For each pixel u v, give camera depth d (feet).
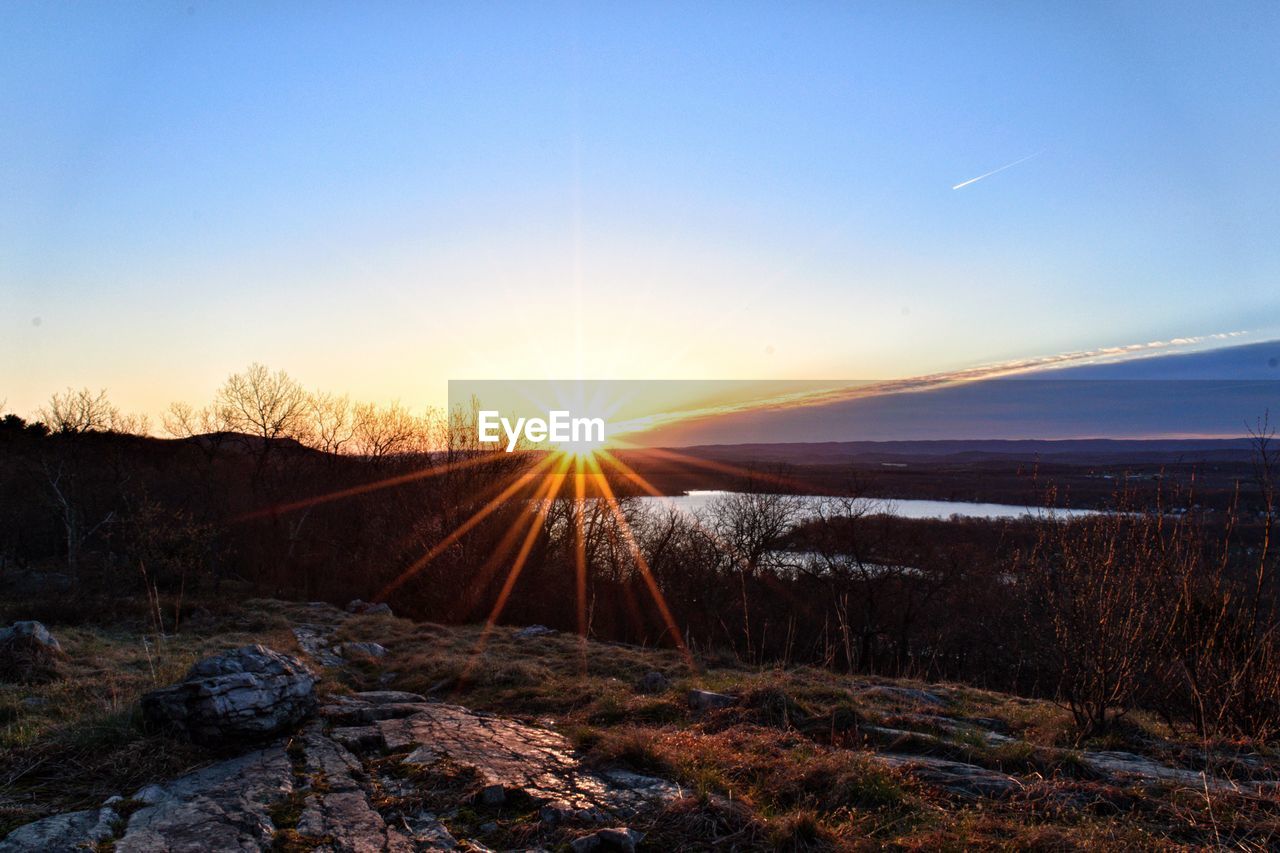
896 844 13.26
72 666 32.45
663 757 17.80
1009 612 63.62
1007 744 19.98
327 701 24.21
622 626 87.35
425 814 14.89
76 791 15.72
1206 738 21.20
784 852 12.96
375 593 82.69
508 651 39.65
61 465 99.30
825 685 28.02
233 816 14.30
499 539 81.41
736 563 95.30
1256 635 23.02
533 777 16.81
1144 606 22.30
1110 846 12.75
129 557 78.13
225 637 43.96
